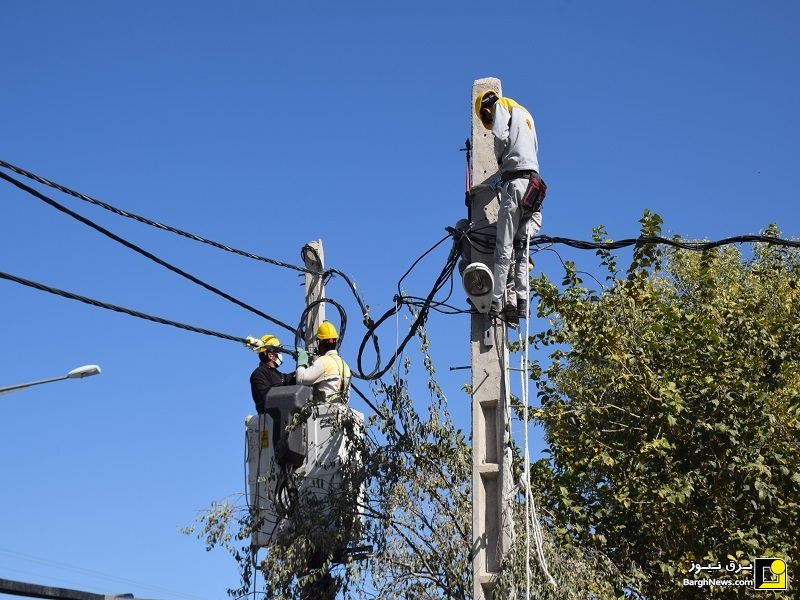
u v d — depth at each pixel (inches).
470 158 427.5
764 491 488.4
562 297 582.9
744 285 779.4
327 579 434.6
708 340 549.0
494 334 394.3
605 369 570.9
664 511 517.3
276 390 450.6
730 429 509.4
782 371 583.8
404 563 424.5
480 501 379.9
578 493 542.3
